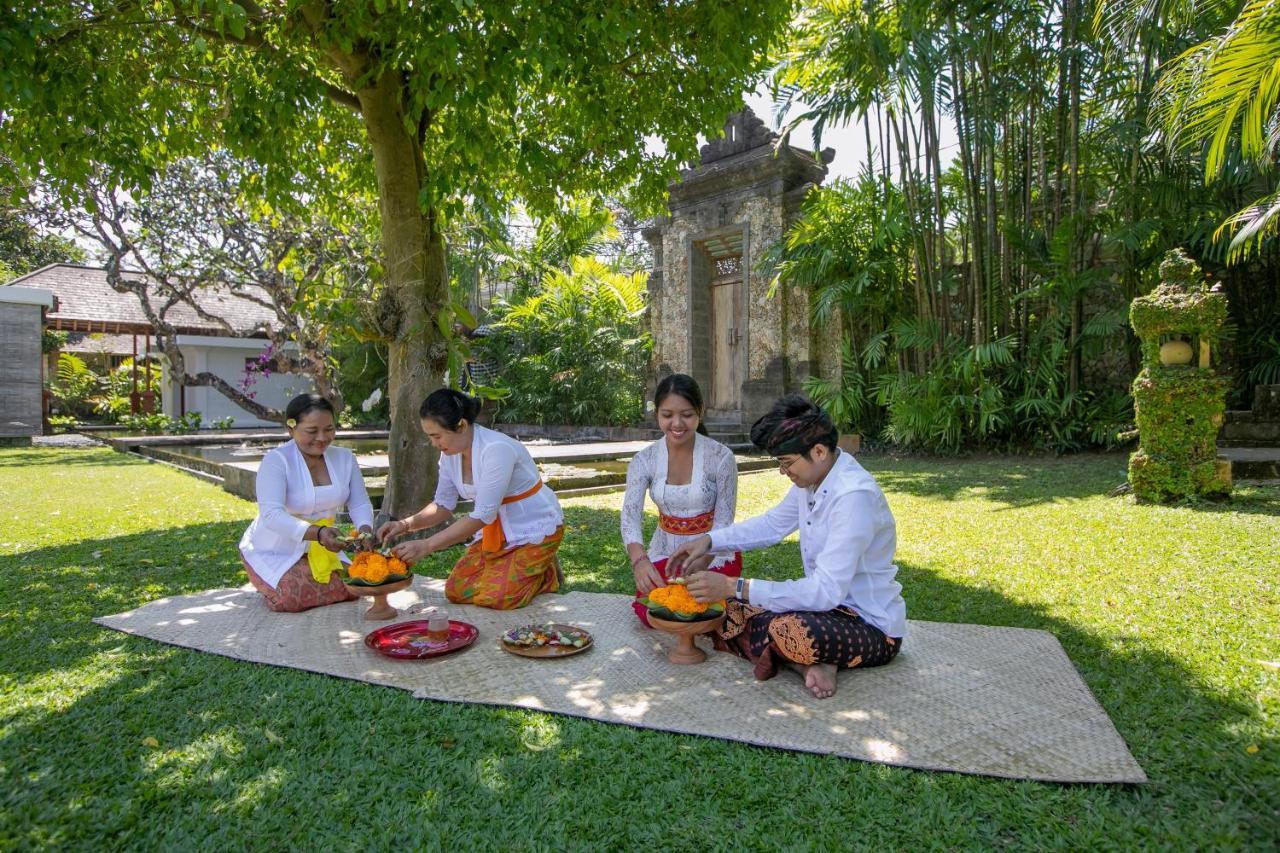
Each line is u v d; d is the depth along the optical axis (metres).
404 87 4.36
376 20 3.60
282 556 3.21
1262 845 1.51
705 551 2.72
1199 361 5.39
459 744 1.99
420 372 4.60
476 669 2.50
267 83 3.99
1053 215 9.59
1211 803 1.67
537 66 4.18
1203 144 6.68
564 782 1.80
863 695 2.25
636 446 10.45
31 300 13.20
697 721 2.10
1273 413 7.36
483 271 16.27
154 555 4.28
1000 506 5.64
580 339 14.59
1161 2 6.20
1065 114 8.59
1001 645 2.64
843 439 10.51
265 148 4.25
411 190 4.54
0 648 2.73
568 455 8.95
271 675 2.47
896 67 8.32
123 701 2.25
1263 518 4.67
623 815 1.66
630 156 5.55
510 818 1.65
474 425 3.28
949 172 10.12
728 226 12.45
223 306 18.22
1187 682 2.31
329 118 5.43
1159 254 8.38
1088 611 3.05
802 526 2.55
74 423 16.36
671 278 13.41
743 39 4.40
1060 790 1.73
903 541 4.51
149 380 18.48
